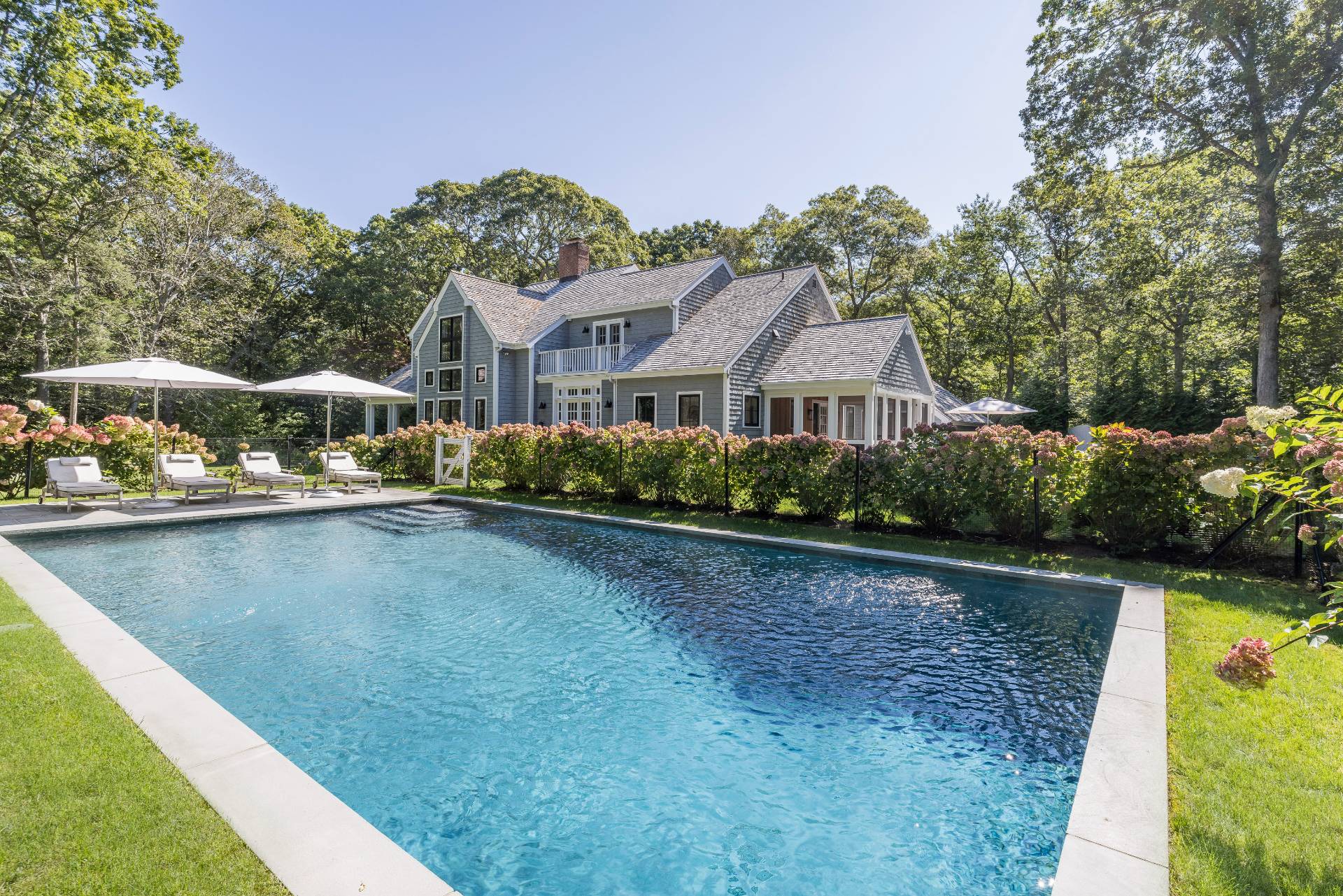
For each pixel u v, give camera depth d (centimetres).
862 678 497
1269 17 1686
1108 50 1958
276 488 1622
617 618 641
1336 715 361
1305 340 2194
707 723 427
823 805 337
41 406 1253
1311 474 611
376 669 508
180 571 807
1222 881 227
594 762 379
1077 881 229
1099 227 2558
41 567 697
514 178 4200
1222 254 2011
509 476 1538
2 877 214
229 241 3083
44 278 2092
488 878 283
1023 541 892
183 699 364
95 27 1802
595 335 2491
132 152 1981
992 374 3972
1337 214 1745
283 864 228
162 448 1466
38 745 304
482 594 723
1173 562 779
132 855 229
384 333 4012
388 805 335
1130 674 427
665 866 290
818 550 897
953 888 273
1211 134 1906
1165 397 2412
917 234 3728
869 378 1780
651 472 1255
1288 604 590
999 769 371
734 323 2105
